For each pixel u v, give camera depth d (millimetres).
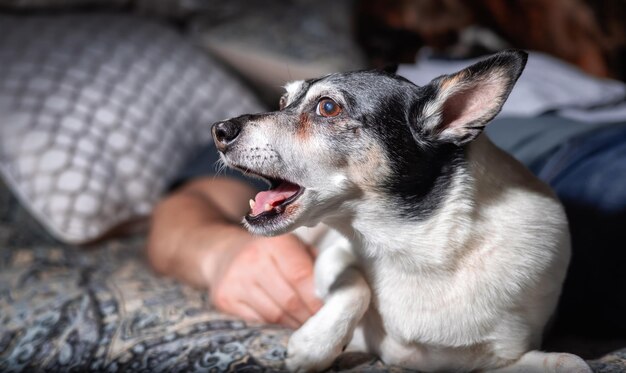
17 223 2184
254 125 1262
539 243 1221
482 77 1199
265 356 1271
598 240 1438
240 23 2955
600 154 1552
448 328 1220
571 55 2434
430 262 1216
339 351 1211
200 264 1700
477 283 1202
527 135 1725
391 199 1230
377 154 1229
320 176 1240
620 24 2393
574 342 1398
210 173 2205
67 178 2150
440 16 2592
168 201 2051
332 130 1248
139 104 2383
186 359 1301
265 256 1440
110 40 2545
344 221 1281
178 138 2410
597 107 1946
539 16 2445
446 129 1225
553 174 1578
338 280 1243
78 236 2098
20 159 2174
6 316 1617
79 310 1581
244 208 2051
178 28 2979
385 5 2754
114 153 2258
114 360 1353
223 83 2596
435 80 1249
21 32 2504
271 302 1421
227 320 1459
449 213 1214
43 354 1433
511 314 1208
